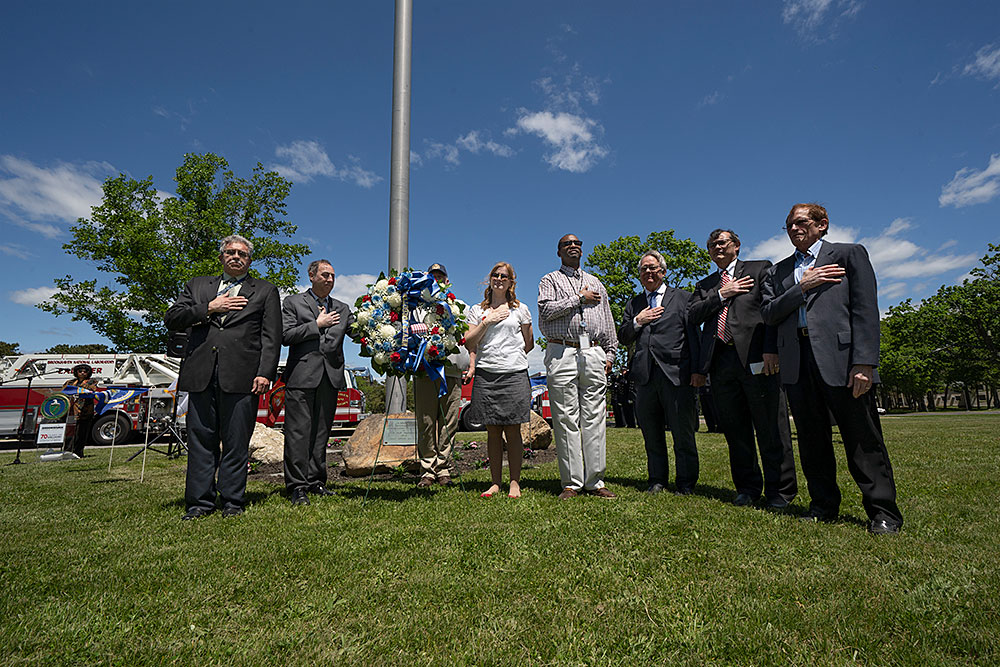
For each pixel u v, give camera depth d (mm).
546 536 2963
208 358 3801
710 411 11516
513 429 4285
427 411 5078
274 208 25312
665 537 2938
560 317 4309
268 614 2000
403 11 8227
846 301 3246
